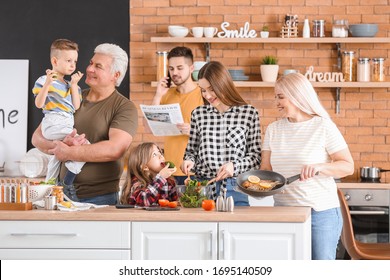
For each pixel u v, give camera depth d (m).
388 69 7.64
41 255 4.28
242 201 4.75
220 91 4.79
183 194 4.55
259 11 7.67
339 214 4.63
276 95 4.62
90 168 4.95
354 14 7.64
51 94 5.19
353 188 7.10
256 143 4.80
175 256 4.20
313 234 4.55
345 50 7.64
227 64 7.70
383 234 7.09
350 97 7.66
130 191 4.69
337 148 4.52
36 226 4.29
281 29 7.58
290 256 4.12
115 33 7.74
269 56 7.55
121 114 5.00
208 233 4.17
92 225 4.26
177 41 7.47
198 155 4.91
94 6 7.75
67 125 5.13
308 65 7.67
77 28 7.76
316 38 7.43
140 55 7.72
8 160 7.70
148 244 4.22
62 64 5.29
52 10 7.78
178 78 6.28
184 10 7.70
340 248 7.13
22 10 7.79
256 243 4.14
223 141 4.80
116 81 5.09
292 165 4.56
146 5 7.71
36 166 7.40
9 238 4.30
